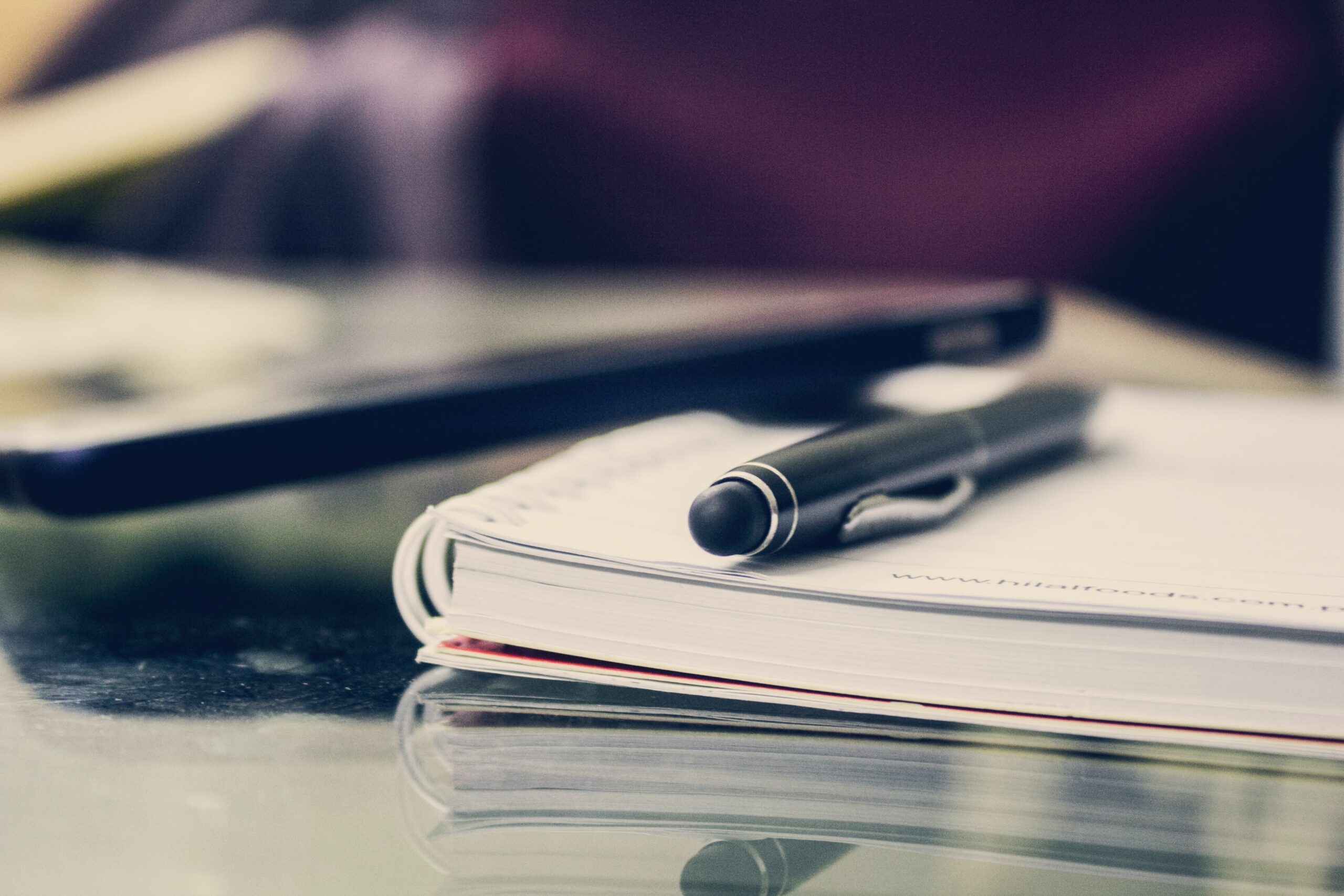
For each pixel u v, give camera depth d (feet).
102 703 0.93
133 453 1.05
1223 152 4.51
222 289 2.98
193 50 5.47
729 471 0.93
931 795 0.88
